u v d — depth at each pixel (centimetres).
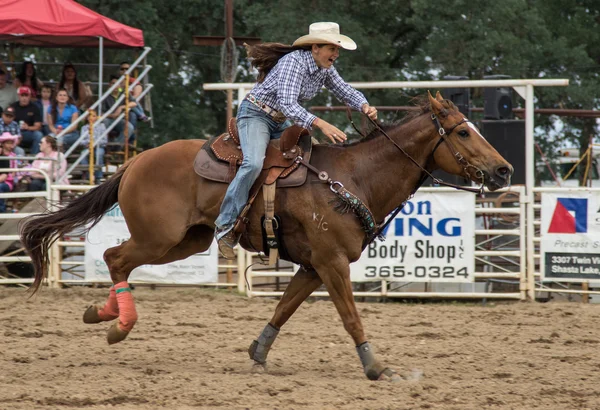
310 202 1270
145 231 1362
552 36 5556
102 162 2995
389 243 2183
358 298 2352
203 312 1986
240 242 1361
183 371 1347
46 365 1382
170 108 5469
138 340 1630
